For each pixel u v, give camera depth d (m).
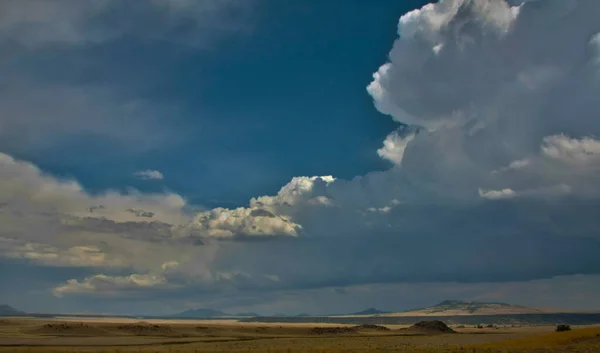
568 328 124.50
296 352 86.94
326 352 85.69
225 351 93.69
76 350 95.94
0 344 123.44
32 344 126.88
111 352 90.56
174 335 186.12
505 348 84.75
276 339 170.50
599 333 86.62
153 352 91.12
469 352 79.81
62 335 170.25
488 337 170.62
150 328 197.25
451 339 161.00
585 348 78.12
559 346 82.50
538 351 78.25
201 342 149.12
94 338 161.75
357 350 88.88
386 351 85.38
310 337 185.62
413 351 84.25
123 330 189.75
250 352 89.25
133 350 97.81
